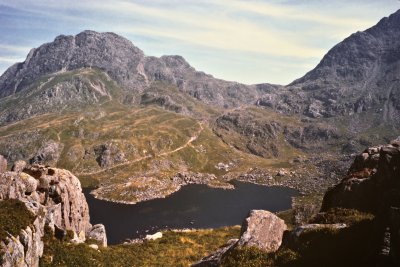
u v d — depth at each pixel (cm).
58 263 4619
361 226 2892
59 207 6009
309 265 2600
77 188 6975
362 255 2520
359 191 3538
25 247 3931
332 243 2766
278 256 2812
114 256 5628
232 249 3142
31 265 4041
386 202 2969
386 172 3384
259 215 3369
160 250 6378
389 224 2456
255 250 3017
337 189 3972
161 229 16075
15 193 5009
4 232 3712
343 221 3164
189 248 6525
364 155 4362
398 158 3353
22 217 4291
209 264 3216
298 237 2955
